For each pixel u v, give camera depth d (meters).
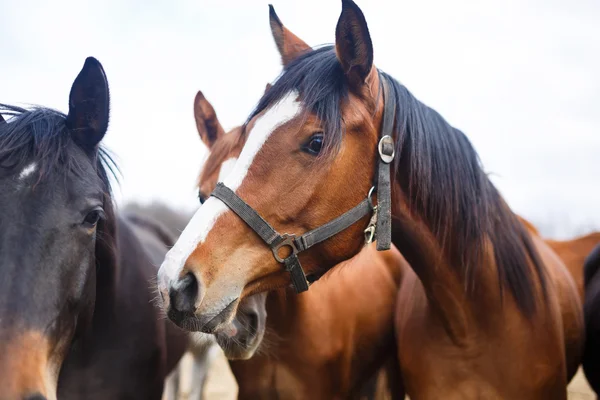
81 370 2.85
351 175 2.26
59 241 2.16
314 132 2.19
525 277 2.74
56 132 2.35
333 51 2.38
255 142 2.24
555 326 2.83
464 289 2.67
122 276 3.07
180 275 2.06
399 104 2.44
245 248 2.19
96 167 2.49
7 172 2.20
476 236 2.64
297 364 3.33
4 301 2.02
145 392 3.12
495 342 2.71
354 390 3.66
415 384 2.91
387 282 3.80
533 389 2.72
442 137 2.59
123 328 3.00
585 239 4.57
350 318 3.49
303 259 2.30
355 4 2.18
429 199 2.54
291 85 2.28
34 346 2.04
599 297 3.63
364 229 2.35
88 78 2.43
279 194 2.20
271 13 2.67
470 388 2.75
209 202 2.22
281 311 3.24
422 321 2.93
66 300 2.22
